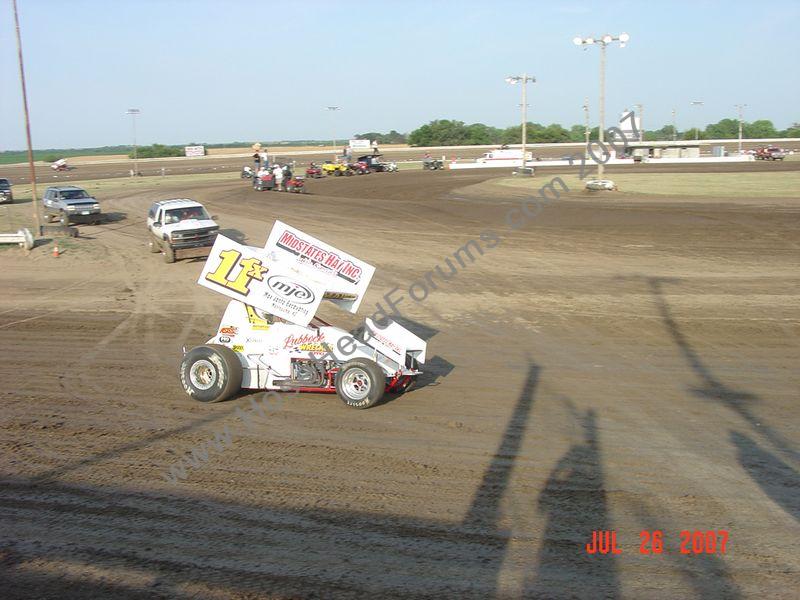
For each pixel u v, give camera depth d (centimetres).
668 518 620
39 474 741
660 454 767
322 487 695
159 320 1573
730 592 507
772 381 1037
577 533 595
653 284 1812
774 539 582
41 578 537
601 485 690
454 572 536
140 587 521
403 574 534
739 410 911
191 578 533
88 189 5606
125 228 3186
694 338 1303
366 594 507
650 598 500
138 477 729
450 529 604
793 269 1947
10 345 1366
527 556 558
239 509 649
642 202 3541
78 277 2134
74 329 1498
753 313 1488
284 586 519
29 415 940
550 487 687
